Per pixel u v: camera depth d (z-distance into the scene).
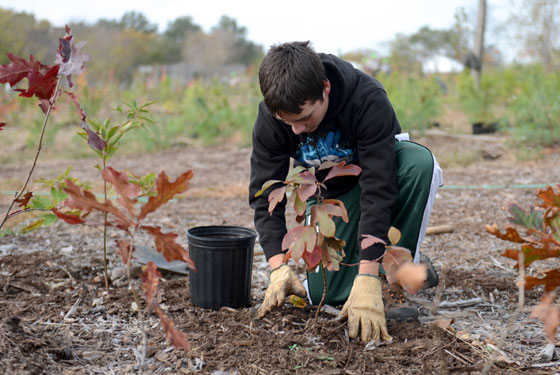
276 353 1.99
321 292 2.48
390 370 1.87
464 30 12.54
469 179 6.15
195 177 7.01
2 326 1.97
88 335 2.17
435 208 4.82
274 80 1.96
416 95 10.00
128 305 2.47
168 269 2.96
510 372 1.85
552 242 1.41
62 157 9.00
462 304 2.54
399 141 2.56
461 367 1.86
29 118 11.60
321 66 2.01
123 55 38.81
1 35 22.84
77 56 2.06
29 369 1.75
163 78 16.94
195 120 11.20
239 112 10.94
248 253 2.48
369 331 2.05
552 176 6.07
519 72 10.45
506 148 7.86
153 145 9.70
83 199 1.45
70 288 2.73
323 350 2.01
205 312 2.42
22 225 4.16
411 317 2.26
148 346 2.07
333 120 2.28
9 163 8.34
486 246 3.62
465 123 10.77
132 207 1.45
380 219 2.19
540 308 1.33
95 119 2.50
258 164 2.46
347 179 2.52
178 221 4.56
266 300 2.27
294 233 1.85
